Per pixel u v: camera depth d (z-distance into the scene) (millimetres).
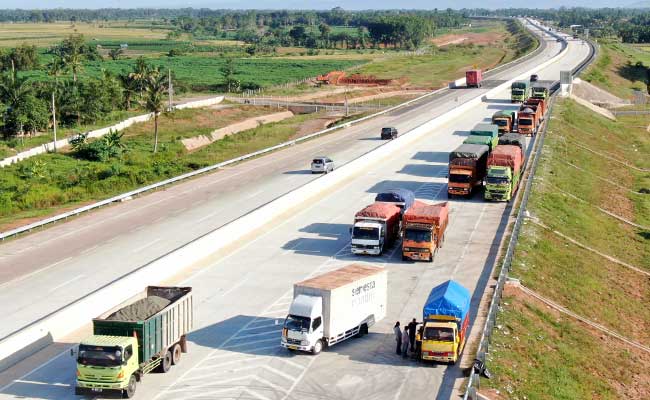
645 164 119500
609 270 66812
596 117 147125
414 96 190875
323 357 41594
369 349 42812
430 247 58000
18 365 40625
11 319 47094
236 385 38000
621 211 88812
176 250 56406
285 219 71062
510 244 59844
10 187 92938
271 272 56094
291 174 92375
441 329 40188
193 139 138750
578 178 97375
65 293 51812
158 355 38750
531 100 126562
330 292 41844
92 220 72250
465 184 77062
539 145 104875
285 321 42031
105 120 148750
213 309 48688
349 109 170875
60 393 37188
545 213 75188
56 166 111125
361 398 36750
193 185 87562
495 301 48469
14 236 66938
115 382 35594
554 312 52875
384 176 89438
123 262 58531
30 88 133000
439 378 39094
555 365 44844
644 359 51031
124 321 36969
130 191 83562
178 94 198000
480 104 150250
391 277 55000
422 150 105562
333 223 69625
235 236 64250
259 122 164250
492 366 40906
